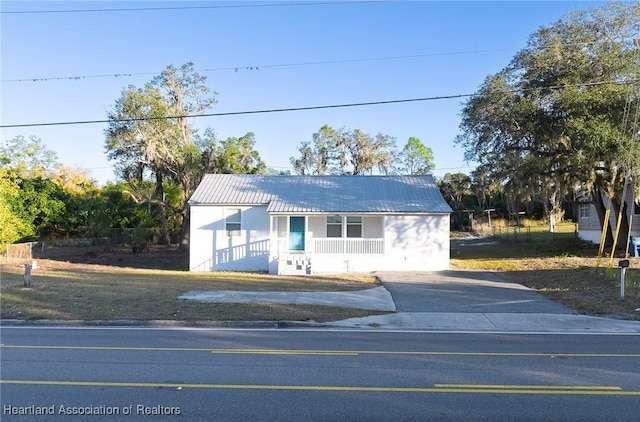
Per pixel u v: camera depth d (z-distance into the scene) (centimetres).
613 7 2330
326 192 2645
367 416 508
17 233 3203
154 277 1969
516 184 2930
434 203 2473
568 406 541
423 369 701
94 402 551
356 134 6016
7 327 1069
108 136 3606
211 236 2491
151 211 4934
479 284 1780
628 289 1433
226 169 4094
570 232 4406
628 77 2170
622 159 2095
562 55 2372
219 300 1349
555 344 899
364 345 882
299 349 842
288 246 2417
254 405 541
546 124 2419
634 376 666
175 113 3662
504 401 557
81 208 4097
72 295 1402
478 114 2581
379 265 2373
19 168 4888
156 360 753
